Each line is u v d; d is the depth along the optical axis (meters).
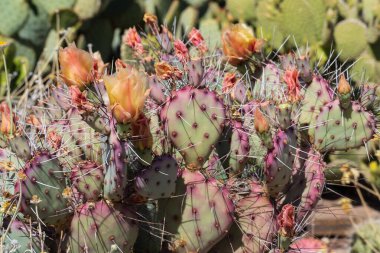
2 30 4.95
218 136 2.84
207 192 2.79
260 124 2.80
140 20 5.18
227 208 2.81
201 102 2.81
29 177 2.65
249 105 3.04
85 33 5.11
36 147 2.79
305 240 3.55
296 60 3.24
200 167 2.86
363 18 4.64
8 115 2.77
